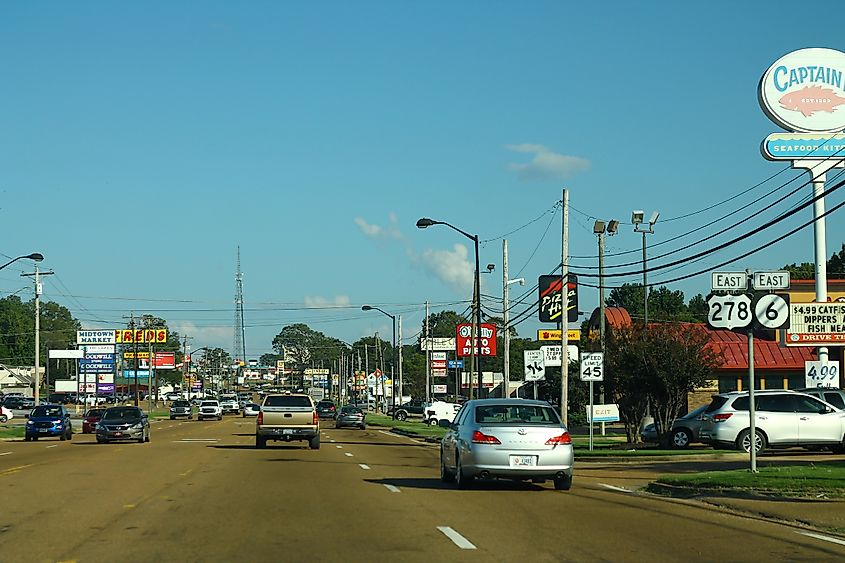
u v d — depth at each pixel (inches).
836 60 1747.0
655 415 1606.8
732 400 1382.9
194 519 690.2
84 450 1672.0
